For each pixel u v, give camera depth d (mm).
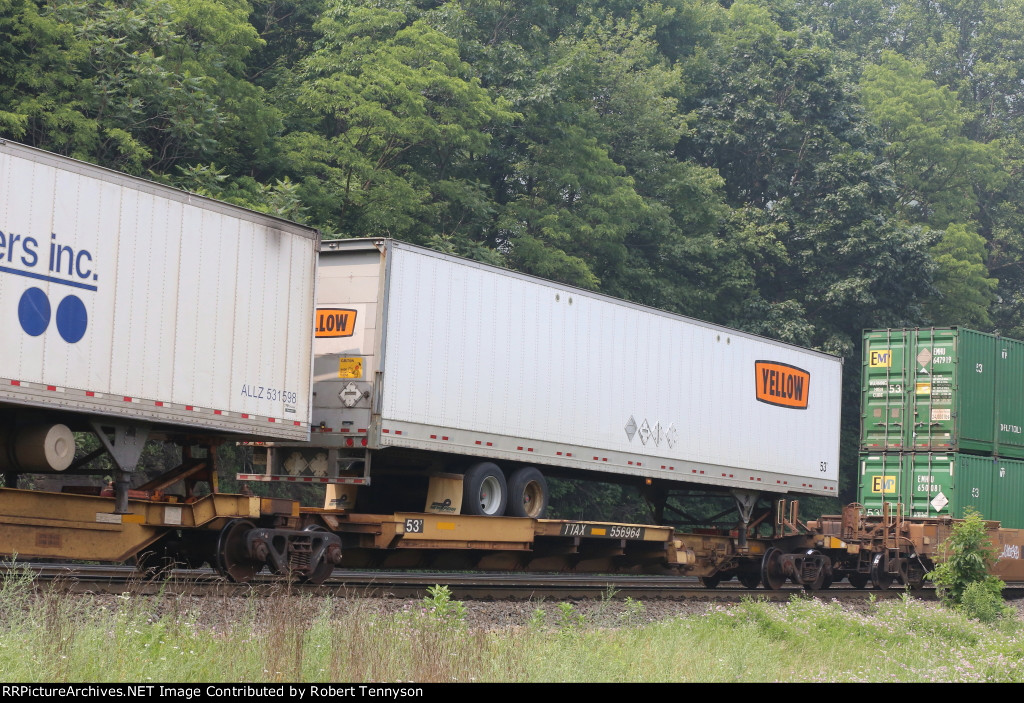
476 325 16031
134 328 11797
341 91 28250
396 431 14766
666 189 39031
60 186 11078
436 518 14969
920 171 51781
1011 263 56750
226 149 27469
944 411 25047
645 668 10406
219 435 13828
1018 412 26875
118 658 7895
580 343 17734
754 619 14570
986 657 13117
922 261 41844
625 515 35469
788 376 22578
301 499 26938
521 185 36156
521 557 17344
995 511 25641
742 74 43594
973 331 25641
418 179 30391
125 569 15656
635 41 39750
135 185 11883
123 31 25203
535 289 17047
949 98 53844
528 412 16734
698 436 19984
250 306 13289
